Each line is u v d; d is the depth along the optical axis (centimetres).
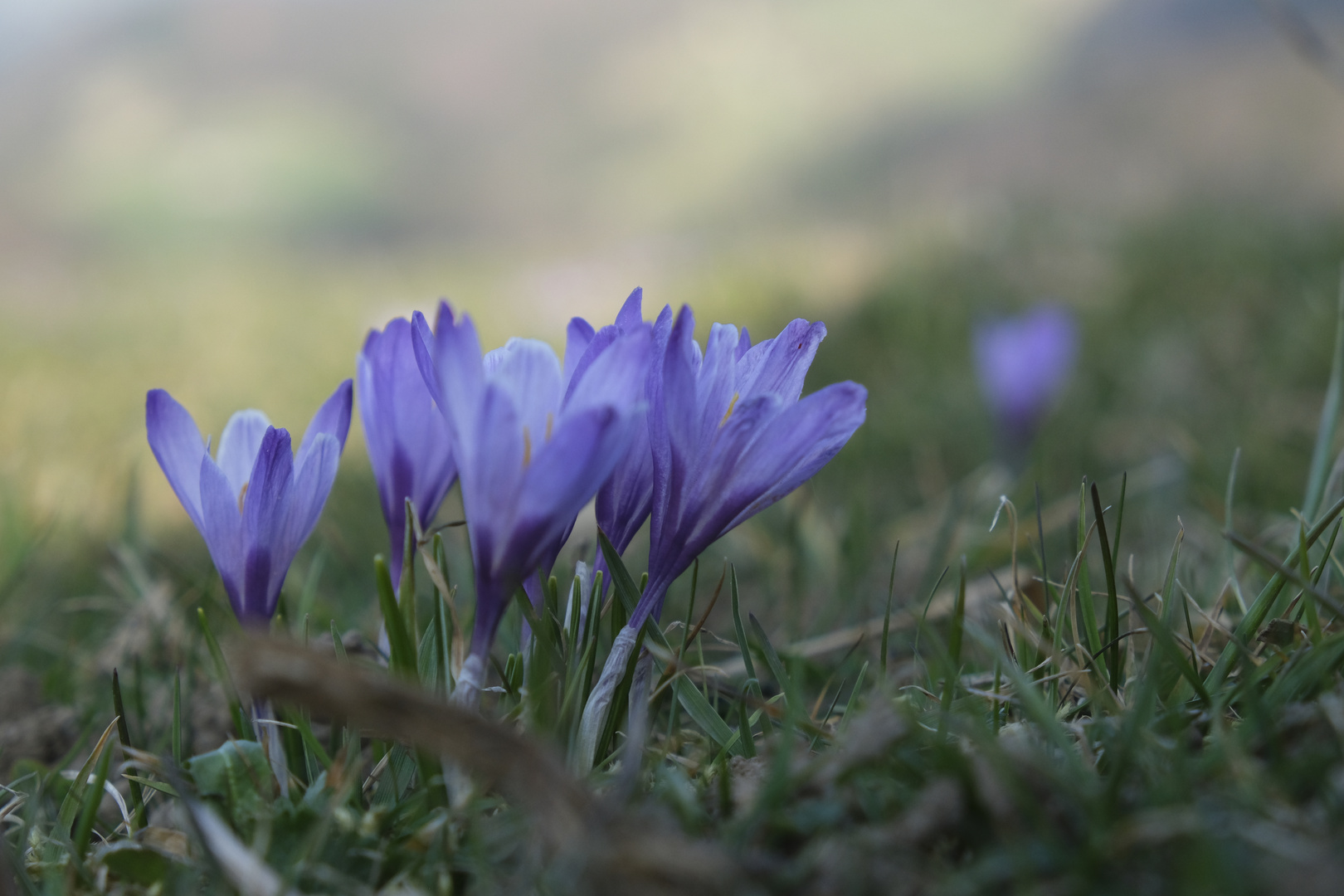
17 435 97
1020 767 26
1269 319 94
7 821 33
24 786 34
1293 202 171
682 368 28
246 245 391
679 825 27
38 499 71
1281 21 48
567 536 30
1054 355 65
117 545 51
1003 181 321
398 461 31
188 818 27
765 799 26
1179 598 39
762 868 25
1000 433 66
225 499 29
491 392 27
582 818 25
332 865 28
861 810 27
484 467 27
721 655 41
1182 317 102
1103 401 84
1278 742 26
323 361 134
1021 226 142
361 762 28
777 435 29
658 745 33
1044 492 63
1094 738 28
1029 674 31
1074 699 32
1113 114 361
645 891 25
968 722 27
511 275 197
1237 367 85
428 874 27
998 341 66
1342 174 220
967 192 240
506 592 28
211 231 403
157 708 38
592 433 27
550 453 27
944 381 93
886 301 115
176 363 139
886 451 77
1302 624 32
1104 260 128
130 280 241
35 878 29
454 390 27
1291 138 293
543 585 30
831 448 29
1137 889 25
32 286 239
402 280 209
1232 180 231
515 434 27
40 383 127
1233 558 36
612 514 30
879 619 43
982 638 29
